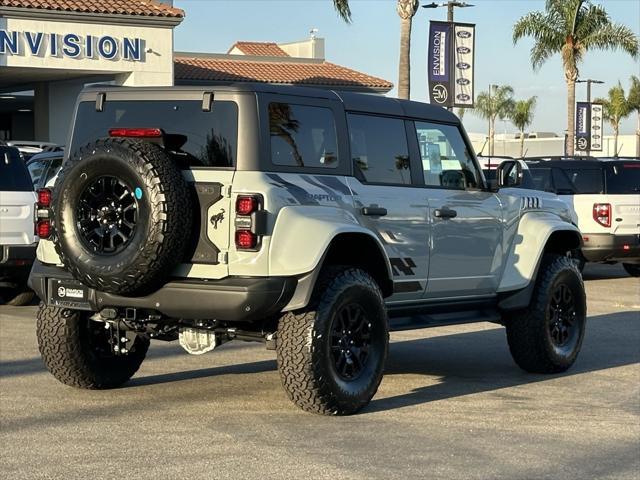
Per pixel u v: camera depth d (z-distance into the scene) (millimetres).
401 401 8328
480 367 10008
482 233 9070
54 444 6785
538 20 42312
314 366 7371
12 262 13070
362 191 7949
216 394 8422
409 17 26562
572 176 18359
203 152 7371
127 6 31656
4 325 12227
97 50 31281
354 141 8031
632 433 7414
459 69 25156
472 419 7750
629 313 14430
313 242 7273
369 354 7824
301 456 6574
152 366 9656
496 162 22875
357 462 6469
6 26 29953
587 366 10172
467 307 9148
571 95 43625
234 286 7102
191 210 7164
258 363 9859
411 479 6141
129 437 6988
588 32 42125
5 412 7695
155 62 32094
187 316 7270
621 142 74688
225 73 42750
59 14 30500
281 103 7508
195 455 6551
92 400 8156
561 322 9773
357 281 7641
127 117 7789
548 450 6898
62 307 7770
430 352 10891
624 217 18125
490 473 6312
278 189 7254
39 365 9602
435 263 8617
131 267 7020
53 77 34000
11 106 43688
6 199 13016
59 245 7285
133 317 7508
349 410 7664
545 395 8703
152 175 6957
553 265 9648
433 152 8789
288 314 7414
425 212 8477
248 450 6695
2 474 6086
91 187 7168
